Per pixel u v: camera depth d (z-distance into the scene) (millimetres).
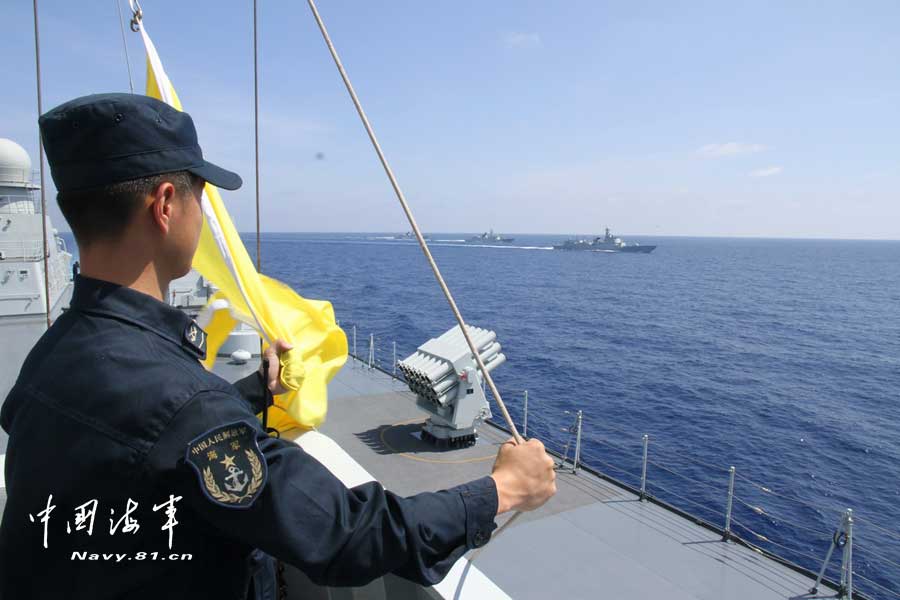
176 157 1239
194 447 1035
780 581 6867
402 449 10445
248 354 13547
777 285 96062
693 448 20672
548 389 28844
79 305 1215
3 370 13055
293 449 1184
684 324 53031
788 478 18234
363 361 16188
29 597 1109
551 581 6832
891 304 72500
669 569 7086
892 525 15102
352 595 2213
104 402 1066
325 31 1827
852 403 28000
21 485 1102
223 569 1174
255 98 3184
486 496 1271
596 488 9180
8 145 18344
